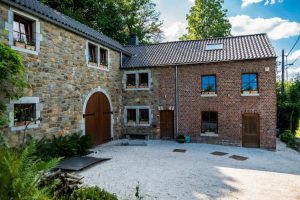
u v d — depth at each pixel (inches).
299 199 246.5
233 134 540.1
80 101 450.9
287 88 728.3
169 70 589.6
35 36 342.6
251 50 548.1
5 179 121.7
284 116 691.4
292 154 479.2
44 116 357.1
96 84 507.2
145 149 485.7
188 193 252.7
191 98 572.4
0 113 268.7
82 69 458.0
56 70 385.7
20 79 291.7
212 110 556.7
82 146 416.8
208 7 1045.2
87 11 942.4
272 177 320.5
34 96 337.7
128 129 621.3
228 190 266.7
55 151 350.0
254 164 390.9
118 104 611.2
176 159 402.9
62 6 810.8
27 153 144.3
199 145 539.2
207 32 1053.8
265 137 517.0
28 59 327.9
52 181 198.7
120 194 241.4
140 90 611.2
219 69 550.9
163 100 594.2
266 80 515.8
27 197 124.4
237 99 537.0
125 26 1096.8
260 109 520.4
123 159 387.9
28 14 329.7
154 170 329.4
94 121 499.5
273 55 503.2
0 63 238.8
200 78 566.3
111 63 573.3
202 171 335.0
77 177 238.5
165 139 598.5
